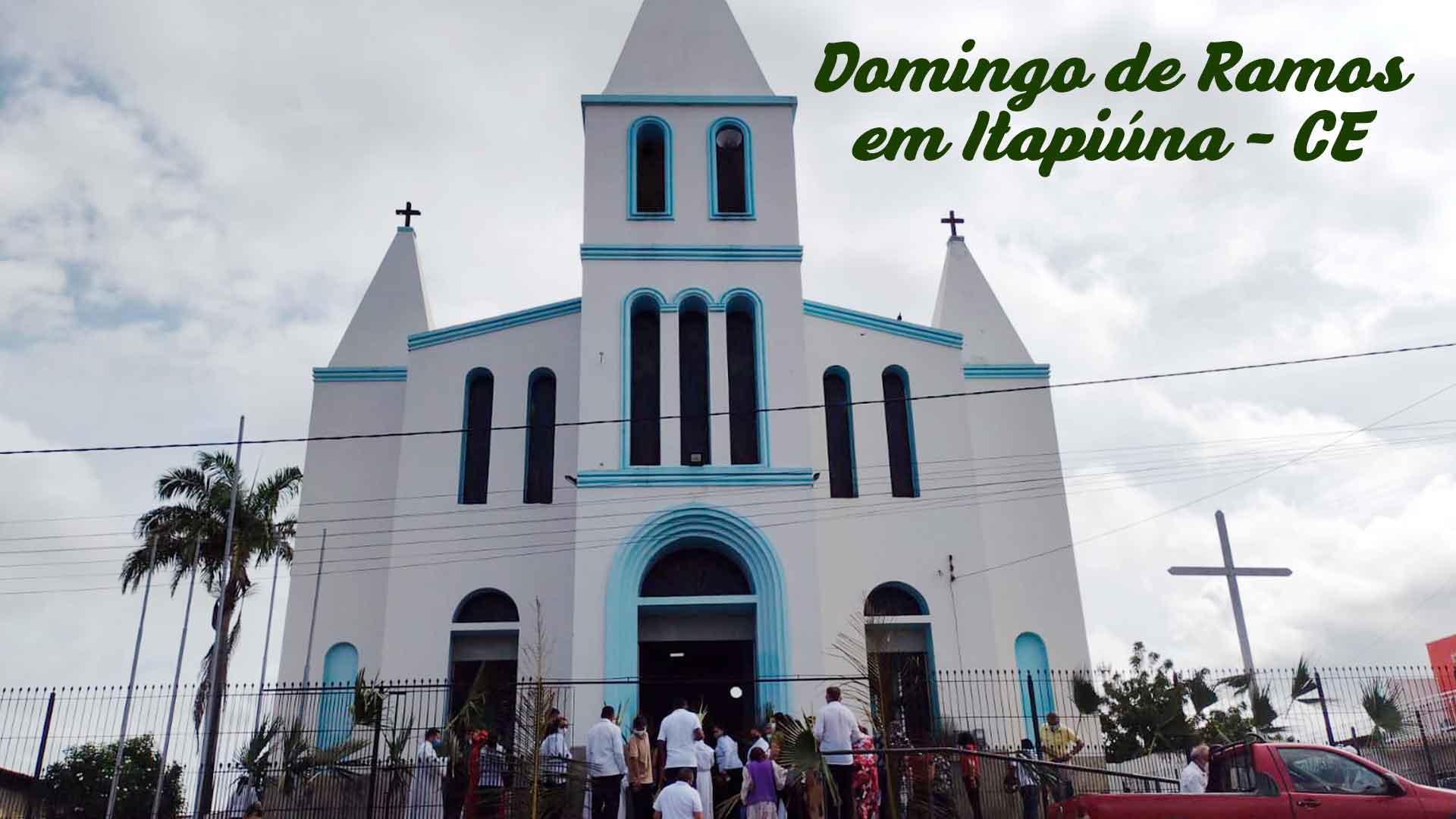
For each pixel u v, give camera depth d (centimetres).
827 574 2572
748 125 2744
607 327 2522
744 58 2820
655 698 2472
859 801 1716
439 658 2480
